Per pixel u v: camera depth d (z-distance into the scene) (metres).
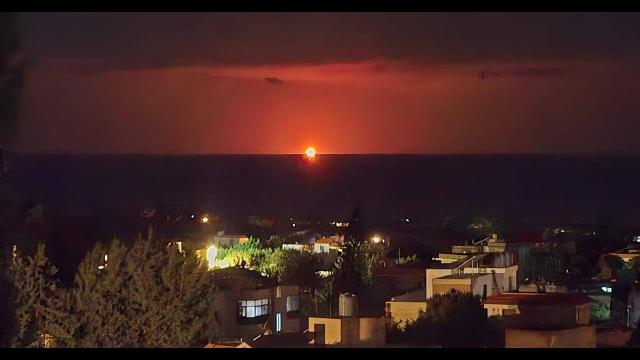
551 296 40.16
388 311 42.66
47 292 40.12
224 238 98.00
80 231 76.06
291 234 114.19
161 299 41.44
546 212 166.00
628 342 30.44
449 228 113.25
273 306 54.69
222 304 51.94
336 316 33.03
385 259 81.62
